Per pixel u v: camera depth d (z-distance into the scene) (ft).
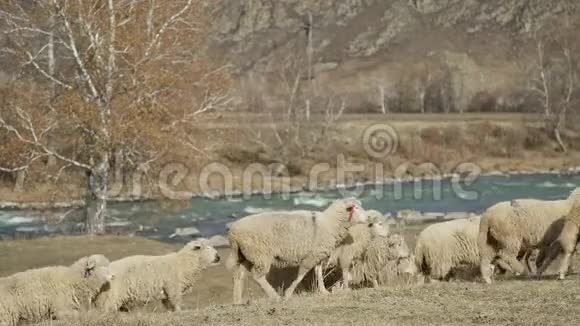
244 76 565.53
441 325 52.42
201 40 169.48
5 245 126.00
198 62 162.61
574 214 66.03
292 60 587.27
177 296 69.92
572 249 66.49
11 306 61.98
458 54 508.94
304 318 56.13
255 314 58.39
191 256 70.54
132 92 151.94
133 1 155.43
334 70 567.59
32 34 157.07
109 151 149.79
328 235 70.54
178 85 156.76
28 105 150.00
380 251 76.89
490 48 640.99
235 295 70.95
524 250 70.23
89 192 154.20
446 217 166.30
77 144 156.76
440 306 57.93
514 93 437.99
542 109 358.64
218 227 162.50
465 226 74.69
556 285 62.64
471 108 437.17
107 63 151.74
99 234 146.10
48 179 160.35
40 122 149.18
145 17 157.07
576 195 66.95
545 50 435.94
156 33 156.66
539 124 304.09
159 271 69.15
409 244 111.75
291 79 456.45
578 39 409.69
